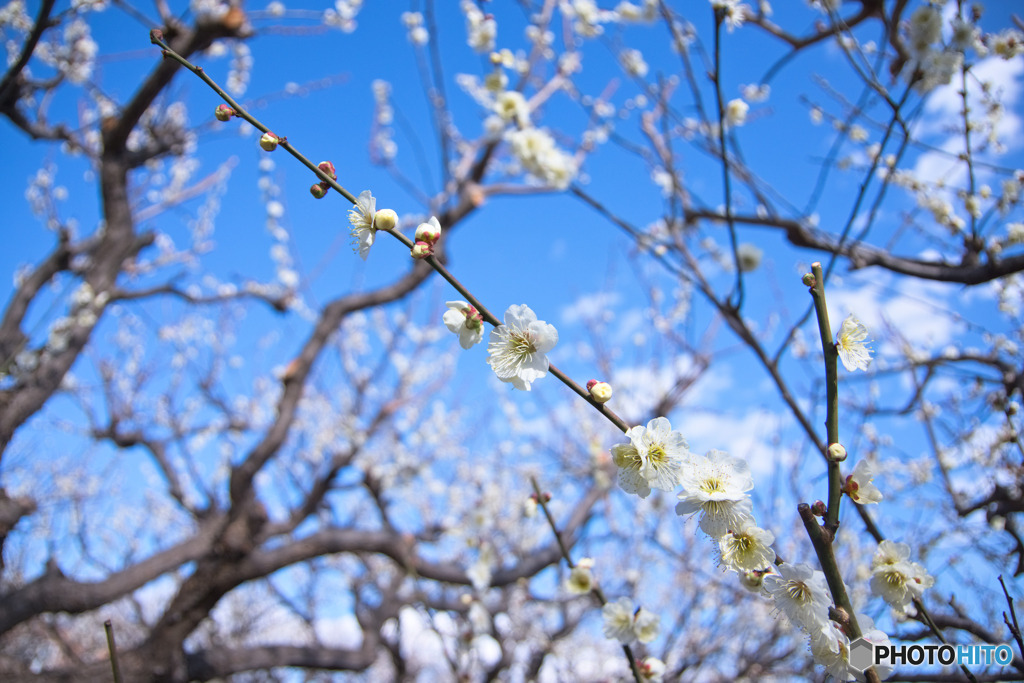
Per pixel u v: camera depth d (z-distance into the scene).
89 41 5.41
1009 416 2.21
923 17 2.15
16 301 4.67
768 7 2.82
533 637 6.79
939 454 2.73
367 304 5.98
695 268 2.74
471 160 6.29
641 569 6.41
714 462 1.18
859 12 2.65
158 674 4.82
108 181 4.98
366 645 6.33
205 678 5.23
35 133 5.46
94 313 4.58
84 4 2.58
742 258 2.83
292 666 5.76
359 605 7.64
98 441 7.91
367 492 7.46
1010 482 2.56
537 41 4.45
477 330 1.30
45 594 4.35
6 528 4.19
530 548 7.11
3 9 4.04
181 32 4.80
